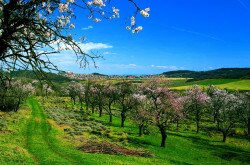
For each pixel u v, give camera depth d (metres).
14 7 9.05
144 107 83.88
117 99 112.06
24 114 96.56
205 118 134.88
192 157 68.25
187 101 101.50
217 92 110.56
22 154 44.12
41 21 9.41
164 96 78.06
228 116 97.38
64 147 56.81
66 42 9.57
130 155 57.94
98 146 59.72
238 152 78.62
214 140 92.75
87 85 131.62
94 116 125.69
